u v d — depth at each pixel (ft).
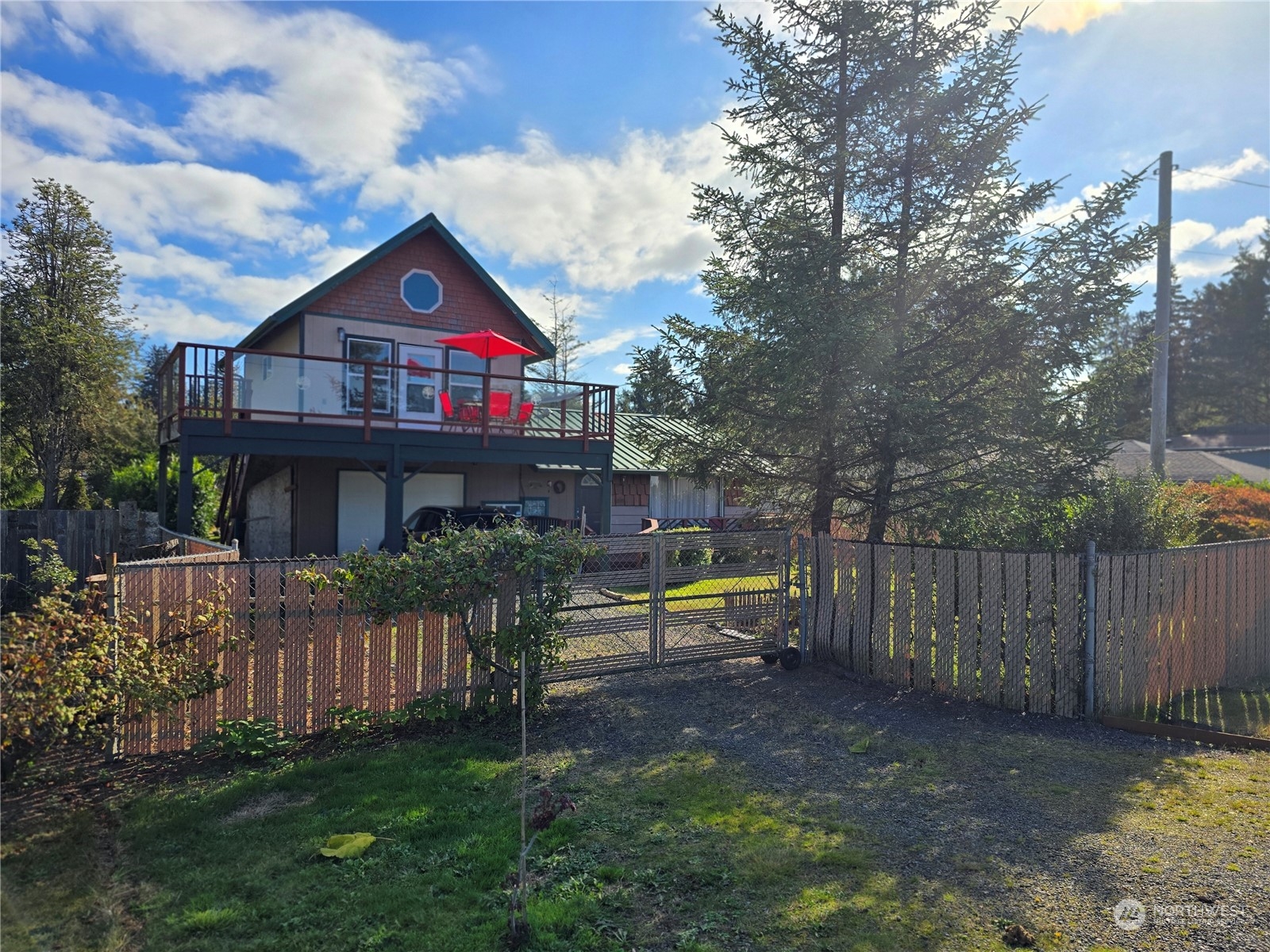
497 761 18.01
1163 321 45.14
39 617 14.26
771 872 12.80
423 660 20.48
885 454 29.04
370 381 44.04
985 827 14.71
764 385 29.99
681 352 31.83
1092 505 27.25
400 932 10.74
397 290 55.06
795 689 25.55
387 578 19.22
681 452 33.09
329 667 19.29
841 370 27.53
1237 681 26.78
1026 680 23.03
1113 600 22.74
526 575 21.72
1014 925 11.11
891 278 29.84
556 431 51.78
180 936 10.56
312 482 52.54
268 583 18.65
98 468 66.69
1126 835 14.39
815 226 30.68
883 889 12.30
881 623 26.71
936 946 10.66
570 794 16.10
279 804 15.35
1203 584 25.70
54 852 12.97
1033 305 27.78
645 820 14.85
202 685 17.35
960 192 29.76
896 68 28.48
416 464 56.44
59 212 59.31
